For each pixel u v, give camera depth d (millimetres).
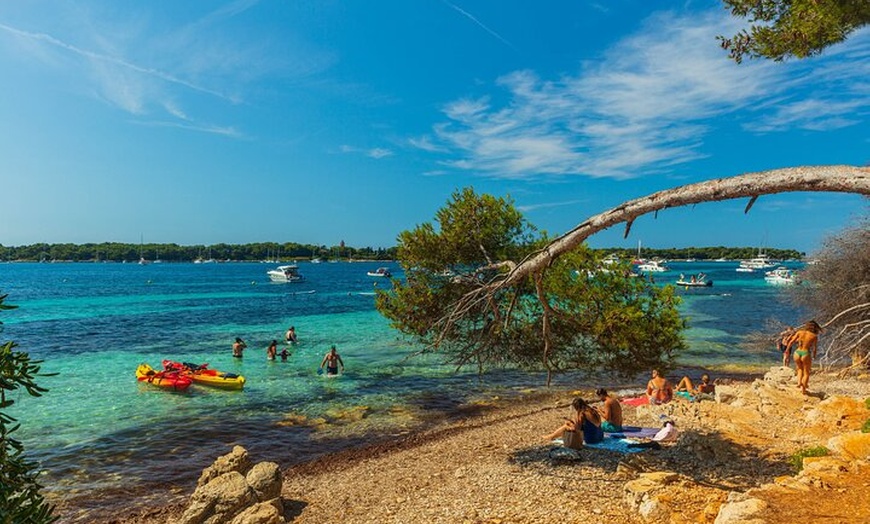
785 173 5402
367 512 10430
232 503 9672
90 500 12281
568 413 18484
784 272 112312
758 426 13844
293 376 25312
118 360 29203
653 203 6418
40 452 15258
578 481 10547
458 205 12000
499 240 12062
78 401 20578
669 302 11117
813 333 16328
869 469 8602
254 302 70125
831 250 22359
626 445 12773
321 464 14555
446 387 23391
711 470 10688
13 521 3252
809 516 6785
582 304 11281
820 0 7027
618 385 24109
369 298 77812
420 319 12016
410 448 15586
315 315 53562
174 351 32156
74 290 94062
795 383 18016
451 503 10070
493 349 12289
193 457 15062
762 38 7836
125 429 17312
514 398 21734
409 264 12086
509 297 11766
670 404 16734
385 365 27922
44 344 34719
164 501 12250
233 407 20000
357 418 18875
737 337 38906
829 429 12727
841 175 5027
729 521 6914
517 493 10164
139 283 117750
